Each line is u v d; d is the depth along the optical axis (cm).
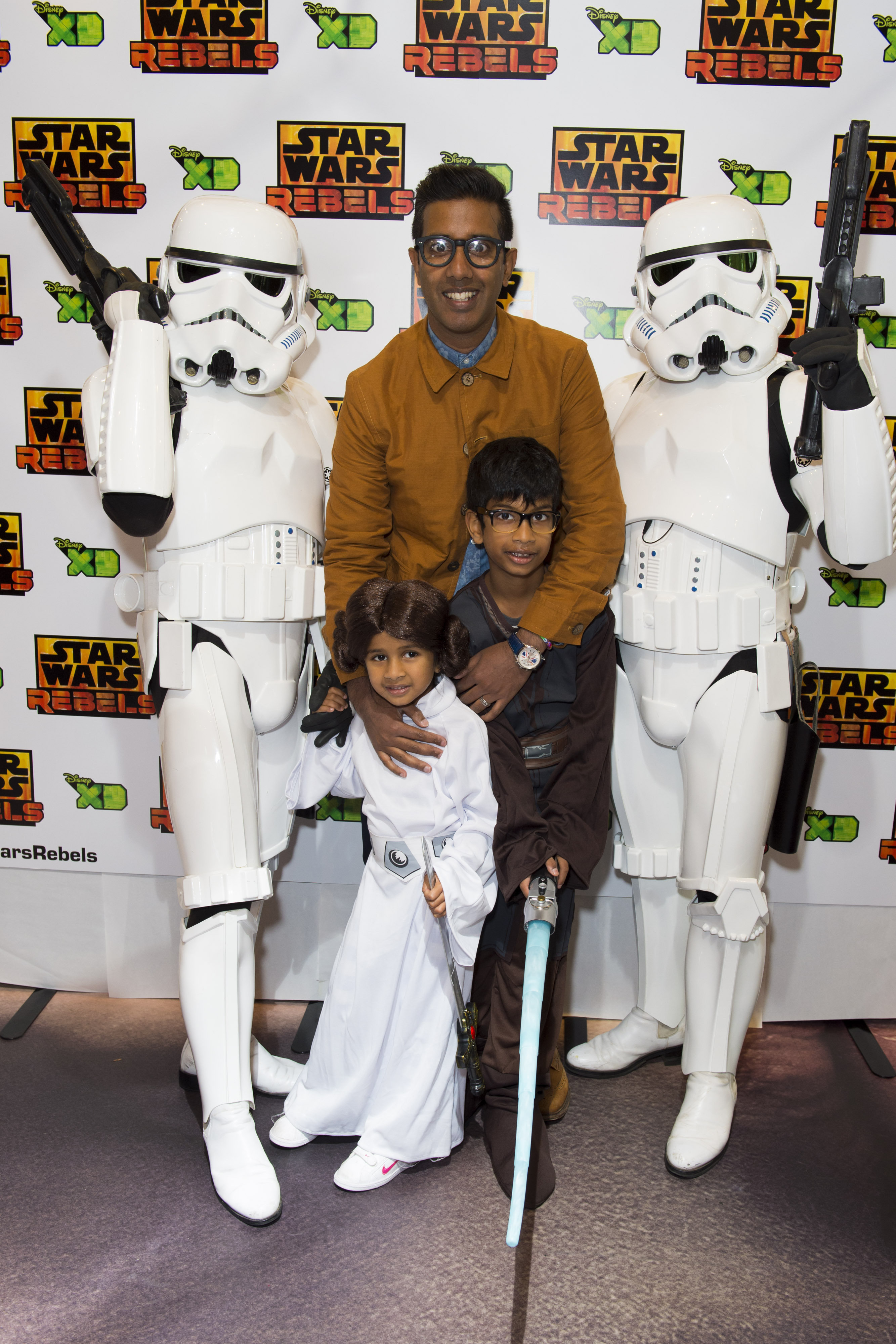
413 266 162
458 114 192
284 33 189
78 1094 190
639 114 191
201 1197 164
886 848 214
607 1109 189
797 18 186
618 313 200
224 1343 136
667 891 192
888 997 221
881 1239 158
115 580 210
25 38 191
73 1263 150
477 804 159
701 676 166
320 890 221
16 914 225
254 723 171
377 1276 148
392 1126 164
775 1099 194
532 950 142
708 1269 151
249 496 163
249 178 196
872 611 206
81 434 205
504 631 165
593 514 162
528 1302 144
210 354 156
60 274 200
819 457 150
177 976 224
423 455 165
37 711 217
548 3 187
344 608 166
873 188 191
